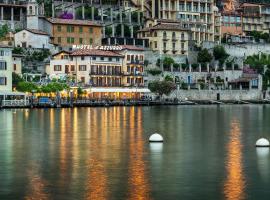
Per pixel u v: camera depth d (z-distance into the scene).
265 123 148.38
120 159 82.94
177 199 60.88
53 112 192.50
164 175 71.62
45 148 94.38
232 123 148.12
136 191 63.78
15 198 61.25
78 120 155.25
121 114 183.25
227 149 93.88
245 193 63.00
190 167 76.88
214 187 65.50
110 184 66.69
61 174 71.88
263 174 72.19
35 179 69.06
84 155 86.50
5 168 75.75
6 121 150.25
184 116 175.12
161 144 100.31
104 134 116.94
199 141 105.06
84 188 64.88
